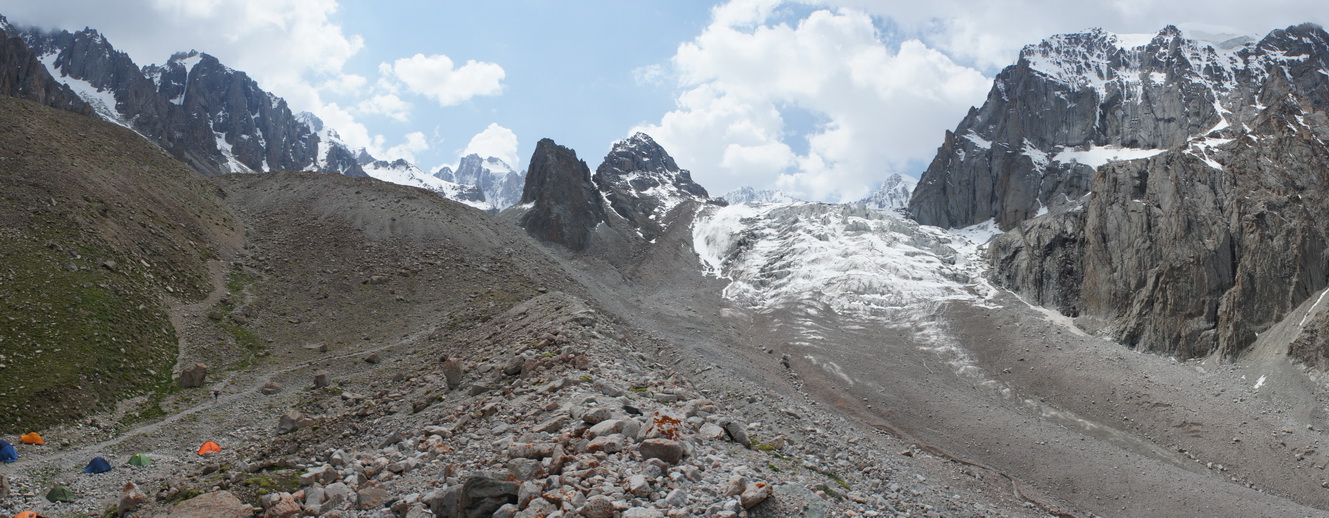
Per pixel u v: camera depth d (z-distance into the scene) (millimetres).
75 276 72000
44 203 83188
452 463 28906
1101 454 85625
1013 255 167750
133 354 64625
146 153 124938
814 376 108375
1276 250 133500
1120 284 147125
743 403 50094
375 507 25875
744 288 160375
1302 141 155125
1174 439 96125
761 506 23594
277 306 89750
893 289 149500
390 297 98312
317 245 112812
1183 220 145500
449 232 126125
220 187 133000
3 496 35312
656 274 167750
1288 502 79562
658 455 25859
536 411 34406
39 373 54938
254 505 27266
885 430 87938
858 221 183875
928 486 35094
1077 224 164250
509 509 22469
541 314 66875
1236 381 114688
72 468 42094
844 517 24250
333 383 64812
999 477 70438
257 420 55438
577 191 182125
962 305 142875
